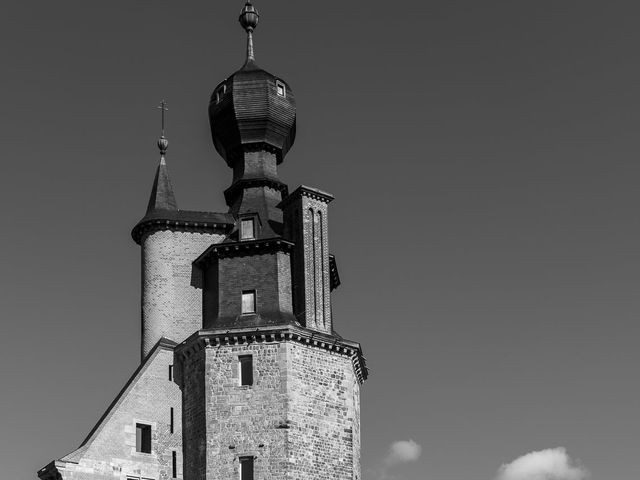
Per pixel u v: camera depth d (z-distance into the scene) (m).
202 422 64.69
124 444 65.94
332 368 66.12
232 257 68.00
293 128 73.62
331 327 67.38
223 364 65.06
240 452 63.31
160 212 73.25
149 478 65.94
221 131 72.62
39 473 65.12
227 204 73.50
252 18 75.44
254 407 63.94
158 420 67.12
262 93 72.12
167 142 76.94
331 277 72.38
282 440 63.03
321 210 68.88
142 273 73.12
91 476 64.56
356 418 67.75
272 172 72.00
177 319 71.25
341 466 64.56
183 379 67.69
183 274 72.25
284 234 69.12
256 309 66.56
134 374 68.50
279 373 64.19
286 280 67.38
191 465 64.94
